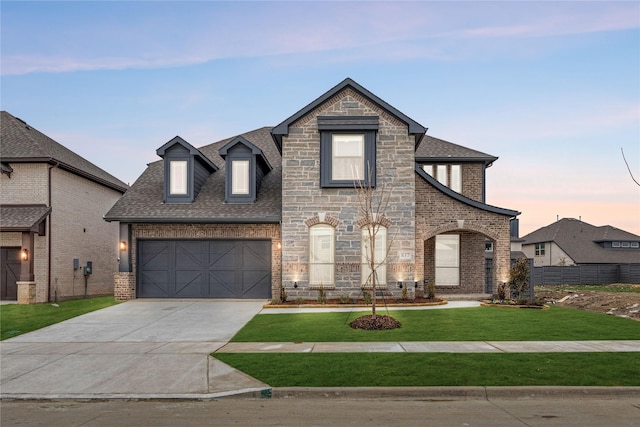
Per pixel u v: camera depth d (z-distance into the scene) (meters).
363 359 8.63
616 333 11.06
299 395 7.09
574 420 6.02
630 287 29.72
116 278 17.80
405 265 16.88
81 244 22.06
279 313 14.67
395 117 17.20
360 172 17.08
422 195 17.70
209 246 18.16
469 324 12.27
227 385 7.45
